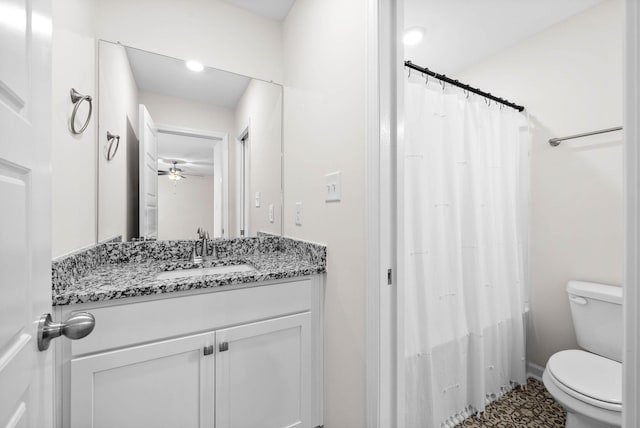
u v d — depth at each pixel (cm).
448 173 146
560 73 172
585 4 158
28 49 48
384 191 99
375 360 99
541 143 182
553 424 143
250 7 168
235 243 169
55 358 83
